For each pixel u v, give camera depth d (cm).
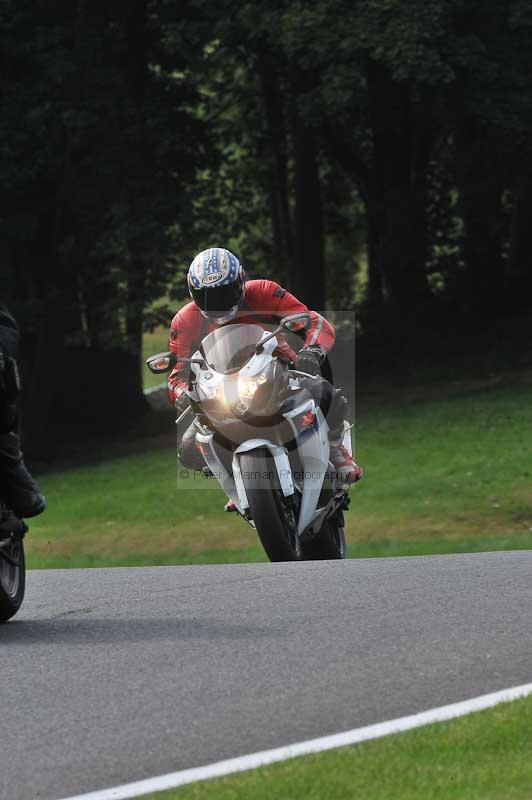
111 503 6831
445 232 10756
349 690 1694
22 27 8719
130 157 8875
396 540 5362
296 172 9838
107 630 2116
